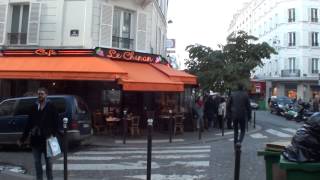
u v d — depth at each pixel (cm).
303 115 3131
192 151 1441
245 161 1195
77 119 1437
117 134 1984
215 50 2692
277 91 5875
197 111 2192
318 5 5681
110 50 2067
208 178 977
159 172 1053
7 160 1252
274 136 2036
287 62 5747
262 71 6575
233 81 2508
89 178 988
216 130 2306
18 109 1459
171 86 1944
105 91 2159
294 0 5697
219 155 1333
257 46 2686
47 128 852
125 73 1830
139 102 2239
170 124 1752
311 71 5622
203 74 2552
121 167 1126
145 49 2316
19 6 2169
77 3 2098
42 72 1852
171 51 3762
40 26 2117
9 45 2138
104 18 2139
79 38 2083
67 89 2139
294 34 5700
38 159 862
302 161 577
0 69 1894
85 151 1466
